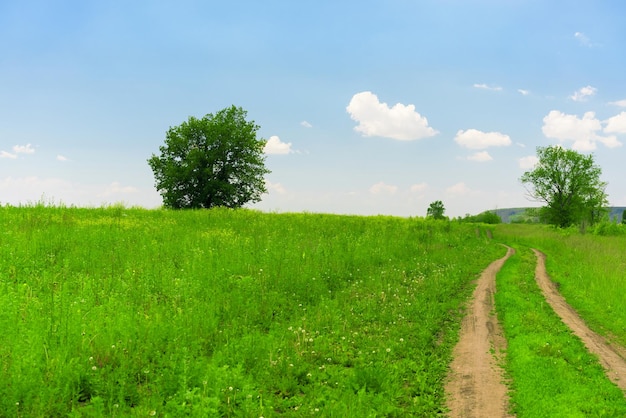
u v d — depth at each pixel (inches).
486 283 788.6
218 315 430.3
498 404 330.6
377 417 289.7
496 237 1803.6
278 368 337.7
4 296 349.4
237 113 2177.7
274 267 600.4
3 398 230.5
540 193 2906.0
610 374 394.6
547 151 2876.5
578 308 645.9
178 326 368.8
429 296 624.4
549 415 303.3
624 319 575.8
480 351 447.8
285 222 1117.1
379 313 520.4
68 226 743.7
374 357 392.5
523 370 385.4
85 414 241.3
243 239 772.0
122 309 378.3
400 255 903.1
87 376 274.4
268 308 473.1
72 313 343.0
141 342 330.3
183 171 1977.1
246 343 362.0
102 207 1130.7
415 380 361.4
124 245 638.5
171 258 602.9
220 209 1330.0
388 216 1653.5
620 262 976.9
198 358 322.0
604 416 301.9
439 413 313.3
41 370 264.2
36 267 492.7
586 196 2866.6
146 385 279.3
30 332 288.4
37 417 228.5
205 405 256.1
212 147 2081.7
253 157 2124.8
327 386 326.6
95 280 471.5
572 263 1047.0
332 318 474.3
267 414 269.4
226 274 550.6
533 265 1035.3
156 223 907.4
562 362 403.9
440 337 486.0
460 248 1181.1
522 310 599.2
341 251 783.1
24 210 908.0
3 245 556.4
